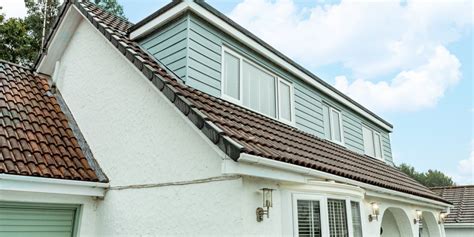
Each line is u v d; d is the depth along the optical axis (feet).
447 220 55.57
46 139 20.83
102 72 22.85
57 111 24.82
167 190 16.06
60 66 28.43
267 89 27.73
